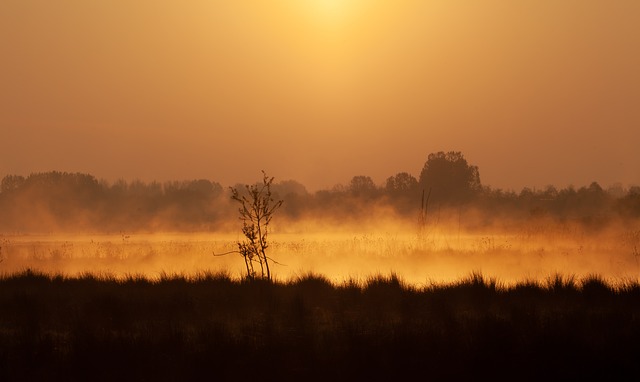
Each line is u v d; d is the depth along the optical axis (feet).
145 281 102.94
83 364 62.03
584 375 59.88
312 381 59.82
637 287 91.86
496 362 61.52
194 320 78.69
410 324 72.23
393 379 59.82
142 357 63.10
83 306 85.15
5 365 61.67
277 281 100.78
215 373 60.44
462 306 85.46
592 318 74.69
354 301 87.61
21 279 106.63
